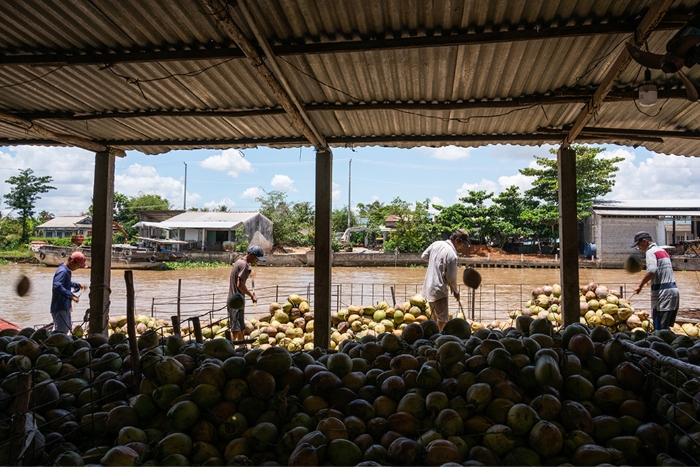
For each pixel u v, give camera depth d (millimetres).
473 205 40250
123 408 2711
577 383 2748
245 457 2314
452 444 2312
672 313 6766
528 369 2746
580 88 4664
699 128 5613
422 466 2277
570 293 5992
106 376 3158
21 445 2273
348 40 3830
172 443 2371
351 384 2828
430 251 6926
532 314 7867
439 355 2895
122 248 35281
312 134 5637
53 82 4648
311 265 35750
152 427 2672
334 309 11078
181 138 6430
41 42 3957
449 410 2541
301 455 2188
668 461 2230
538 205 38219
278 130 5977
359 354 3316
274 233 51812
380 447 2367
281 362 2779
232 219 45125
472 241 41406
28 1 3377
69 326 6480
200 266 35438
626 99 4500
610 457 2262
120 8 3475
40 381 2889
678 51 3102
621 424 2543
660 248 6910
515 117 5387
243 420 2586
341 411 2688
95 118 5395
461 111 5203
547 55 4008
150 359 3047
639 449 2354
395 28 3689
